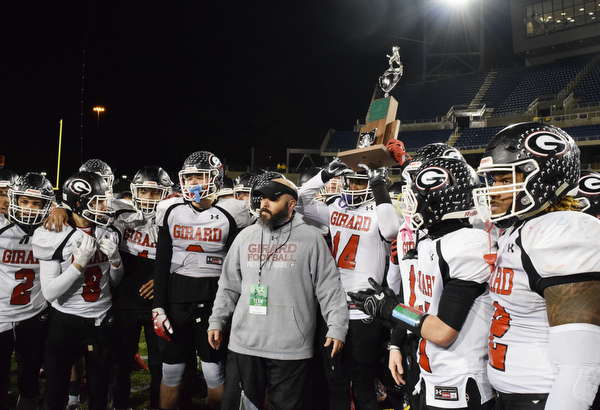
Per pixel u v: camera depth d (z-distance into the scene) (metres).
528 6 24.17
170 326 3.03
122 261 3.47
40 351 3.11
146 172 3.61
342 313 2.56
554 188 1.41
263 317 2.50
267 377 2.54
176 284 3.13
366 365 2.90
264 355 2.47
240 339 2.54
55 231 2.94
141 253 3.48
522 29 24.59
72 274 2.82
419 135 22.72
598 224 1.29
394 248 2.63
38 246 2.88
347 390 2.93
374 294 1.93
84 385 4.21
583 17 22.42
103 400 3.14
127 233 3.49
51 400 2.94
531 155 1.41
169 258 3.14
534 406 1.37
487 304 1.70
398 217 3.01
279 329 2.48
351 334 2.89
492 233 1.85
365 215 3.10
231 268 2.74
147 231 3.52
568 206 1.46
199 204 3.20
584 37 22.44
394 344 2.28
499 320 1.51
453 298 1.62
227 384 2.61
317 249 2.59
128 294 3.44
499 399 1.52
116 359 3.42
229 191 4.80
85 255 2.85
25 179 3.03
